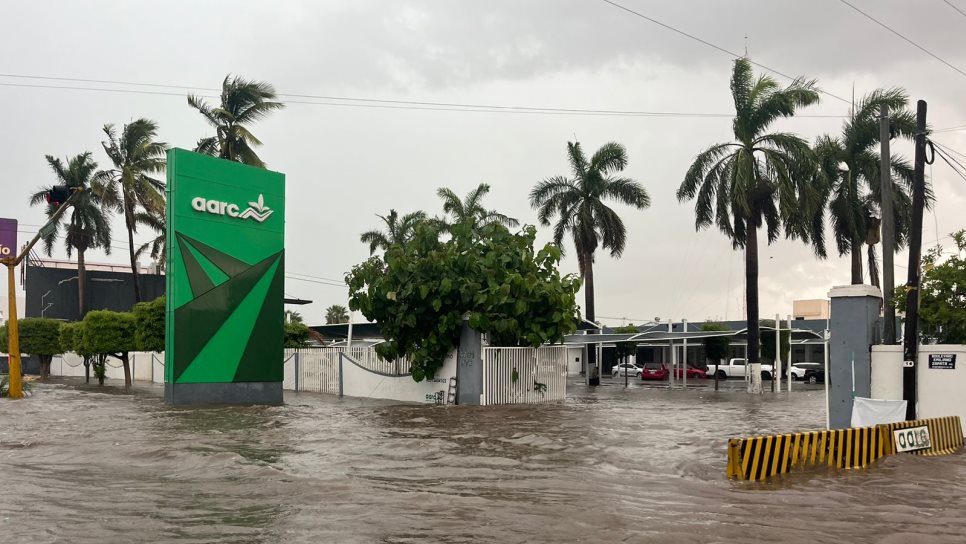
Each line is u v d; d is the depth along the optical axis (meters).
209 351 24.75
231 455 12.53
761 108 33.59
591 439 15.08
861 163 38.03
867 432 12.80
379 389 28.12
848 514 8.79
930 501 9.57
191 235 24.55
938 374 16.38
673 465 12.10
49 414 20.28
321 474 11.20
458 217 48.06
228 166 25.58
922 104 18.12
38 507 8.93
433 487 10.26
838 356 17.16
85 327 37.84
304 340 37.91
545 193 44.78
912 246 17.41
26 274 66.19
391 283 24.98
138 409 22.14
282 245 26.80
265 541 7.45
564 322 25.84
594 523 8.22
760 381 33.78
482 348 24.50
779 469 11.35
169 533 7.74
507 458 12.71
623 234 43.66
